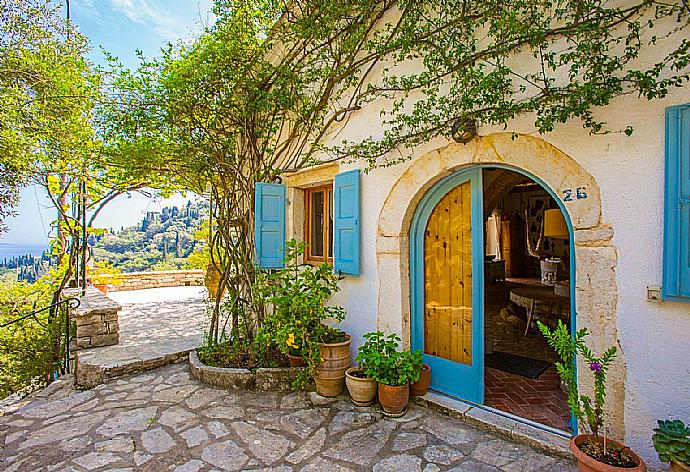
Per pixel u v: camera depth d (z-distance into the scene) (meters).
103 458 2.91
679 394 2.42
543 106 2.85
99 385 4.41
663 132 2.45
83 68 6.05
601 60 2.58
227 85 4.81
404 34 3.72
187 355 5.23
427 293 4.03
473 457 2.86
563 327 2.50
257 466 2.78
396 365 3.54
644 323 2.53
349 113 4.49
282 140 5.42
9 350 6.48
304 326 4.03
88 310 5.42
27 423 3.51
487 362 4.74
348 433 3.23
